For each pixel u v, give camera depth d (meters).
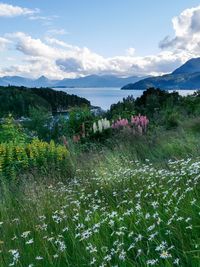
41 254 4.25
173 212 4.44
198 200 4.61
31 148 10.27
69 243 4.44
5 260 4.32
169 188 5.62
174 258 3.55
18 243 4.64
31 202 6.78
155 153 11.06
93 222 4.78
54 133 16.16
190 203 4.46
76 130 15.98
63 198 6.68
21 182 8.79
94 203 6.20
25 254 4.30
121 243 3.83
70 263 3.93
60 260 4.01
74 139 14.16
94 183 7.73
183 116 17.50
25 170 9.68
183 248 3.55
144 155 11.26
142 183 6.65
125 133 13.64
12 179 8.94
